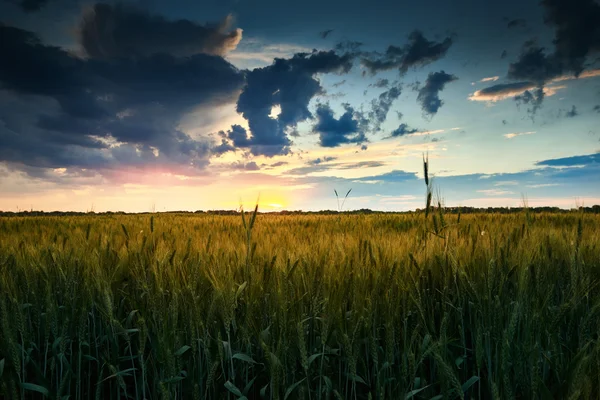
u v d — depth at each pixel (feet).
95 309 11.10
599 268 11.78
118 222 36.58
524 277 9.57
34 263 12.18
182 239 18.19
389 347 8.40
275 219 42.55
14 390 8.23
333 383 9.25
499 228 18.10
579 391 6.60
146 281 10.87
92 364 10.75
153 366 9.26
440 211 13.56
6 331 8.49
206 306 10.09
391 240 16.17
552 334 8.52
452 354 9.49
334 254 12.81
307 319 9.15
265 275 10.37
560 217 31.81
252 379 8.91
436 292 10.98
